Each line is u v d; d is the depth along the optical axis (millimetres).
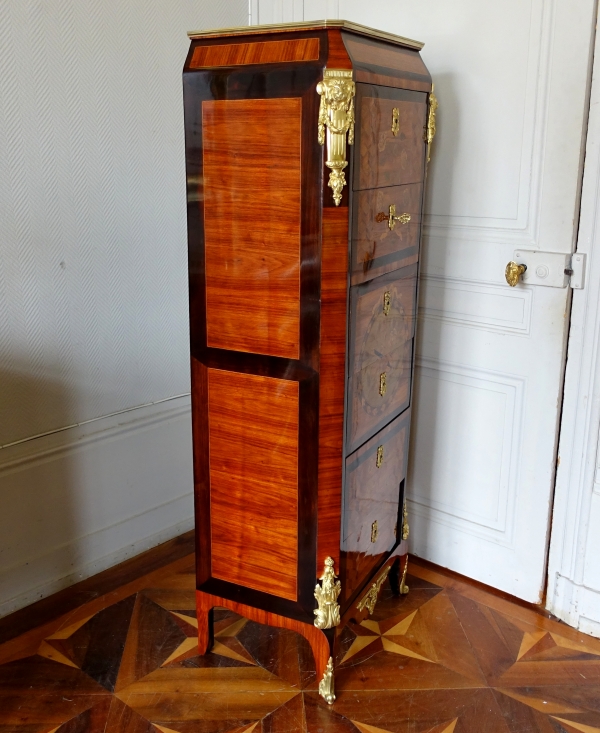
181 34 1955
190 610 1852
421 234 1730
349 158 1285
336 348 1375
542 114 1645
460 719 1497
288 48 1282
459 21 1735
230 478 1547
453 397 1948
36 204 1708
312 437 1416
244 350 1455
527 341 1768
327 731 1462
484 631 1785
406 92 1488
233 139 1355
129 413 2029
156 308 2047
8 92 1606
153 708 1518
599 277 1619
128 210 1918
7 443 1753
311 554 1485
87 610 1842
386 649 1714
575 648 1725
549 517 1818
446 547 2049
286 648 1721
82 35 1723
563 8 1566
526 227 1724
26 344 1752
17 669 1623
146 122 1915
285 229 1344
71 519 1930
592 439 1693
